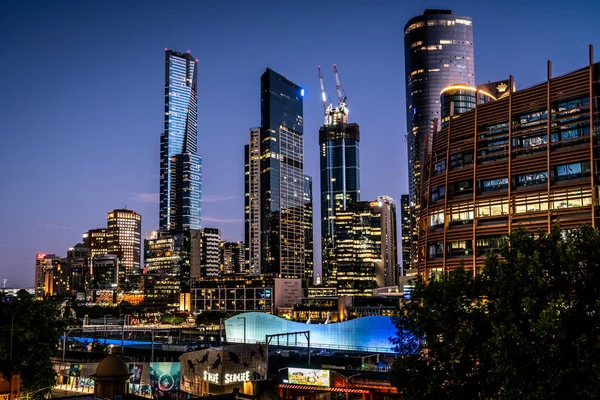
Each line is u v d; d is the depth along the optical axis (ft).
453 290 169.37
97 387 158.51
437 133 433.07
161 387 370.32
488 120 393.09
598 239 156.76
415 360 169.48
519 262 154.30
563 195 345.92
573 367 135.64
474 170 387.55
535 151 368.27
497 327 145.89
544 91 369.71
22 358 277.03
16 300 299.99
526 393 138.92
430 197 420.77
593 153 339.77
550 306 137.69
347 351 581.94
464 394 155.63
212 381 370.53
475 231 377.30
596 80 350.43
